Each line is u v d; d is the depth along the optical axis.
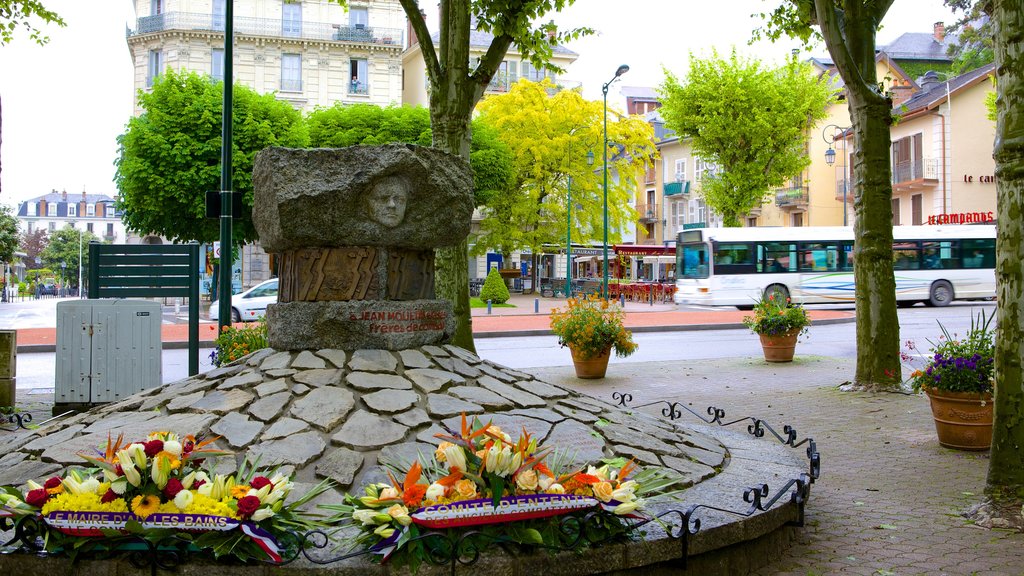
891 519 5.25
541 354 16.88
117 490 3.30
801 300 26.73
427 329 5.82
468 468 3.46
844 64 10.48
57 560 3.35
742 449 5.80
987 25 15.48
